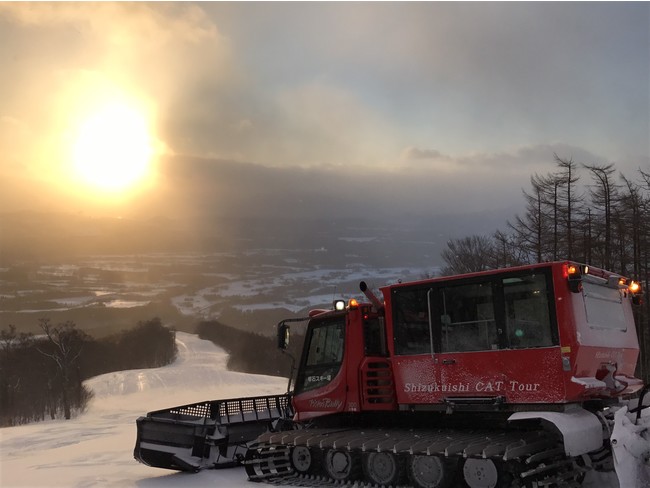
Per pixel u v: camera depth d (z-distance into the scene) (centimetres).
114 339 11181
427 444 841
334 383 1027
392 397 951
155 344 11062
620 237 3572
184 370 9094
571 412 796
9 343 6950
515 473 776
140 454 1159
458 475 838
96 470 1280
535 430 865
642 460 723
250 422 1173
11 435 2595
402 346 936
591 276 846
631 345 933
